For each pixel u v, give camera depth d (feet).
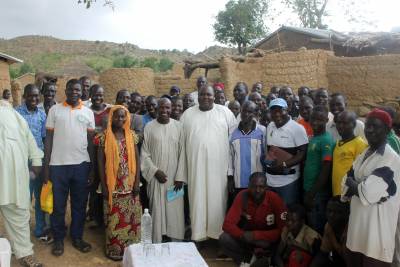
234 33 86.84
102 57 169.78
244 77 43.88
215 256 17.22
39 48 180.45
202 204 16.85
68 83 16.07
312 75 41.57
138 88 52.65
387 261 11.57
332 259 14.85
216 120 17.02
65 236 18.28
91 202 20.02
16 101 57.98
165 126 17.21
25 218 15.01
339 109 16.93
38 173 15.98
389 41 46.19
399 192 11.34
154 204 17.13
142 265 11.42
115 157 15.88
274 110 16.01
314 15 82.69
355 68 40.01
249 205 15.78
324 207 15.49
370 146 11.85
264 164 16.79
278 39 61.62
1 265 12.43
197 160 16.75
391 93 38.17
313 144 15.23
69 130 15.88
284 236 14.98
